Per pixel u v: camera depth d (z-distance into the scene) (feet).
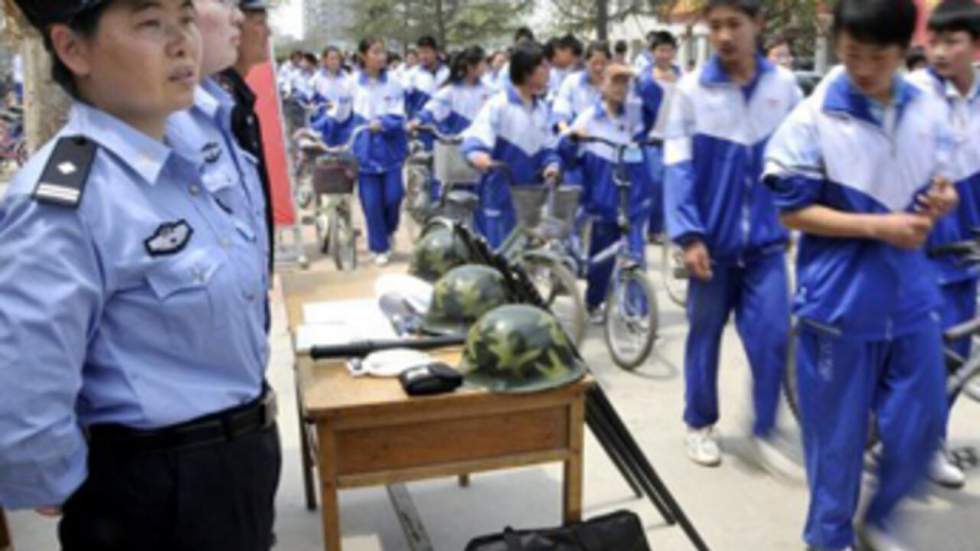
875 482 8.78
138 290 4.17
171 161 4.32
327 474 6.64
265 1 8.45
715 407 10.89
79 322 3.95
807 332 7.93
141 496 4.37
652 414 12.55
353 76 27.40
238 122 7.68
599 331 16.35
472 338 6.95
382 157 22.36
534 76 15.71
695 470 10.73
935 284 7.92
